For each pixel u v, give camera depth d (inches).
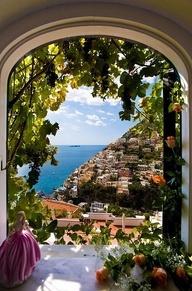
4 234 57.1
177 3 45.8
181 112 58.0
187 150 54.9
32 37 51.2
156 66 62.9
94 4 48.8
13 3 44.6
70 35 54.2
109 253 55.0
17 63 58.3
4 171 57.4
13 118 65.2
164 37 51.4
